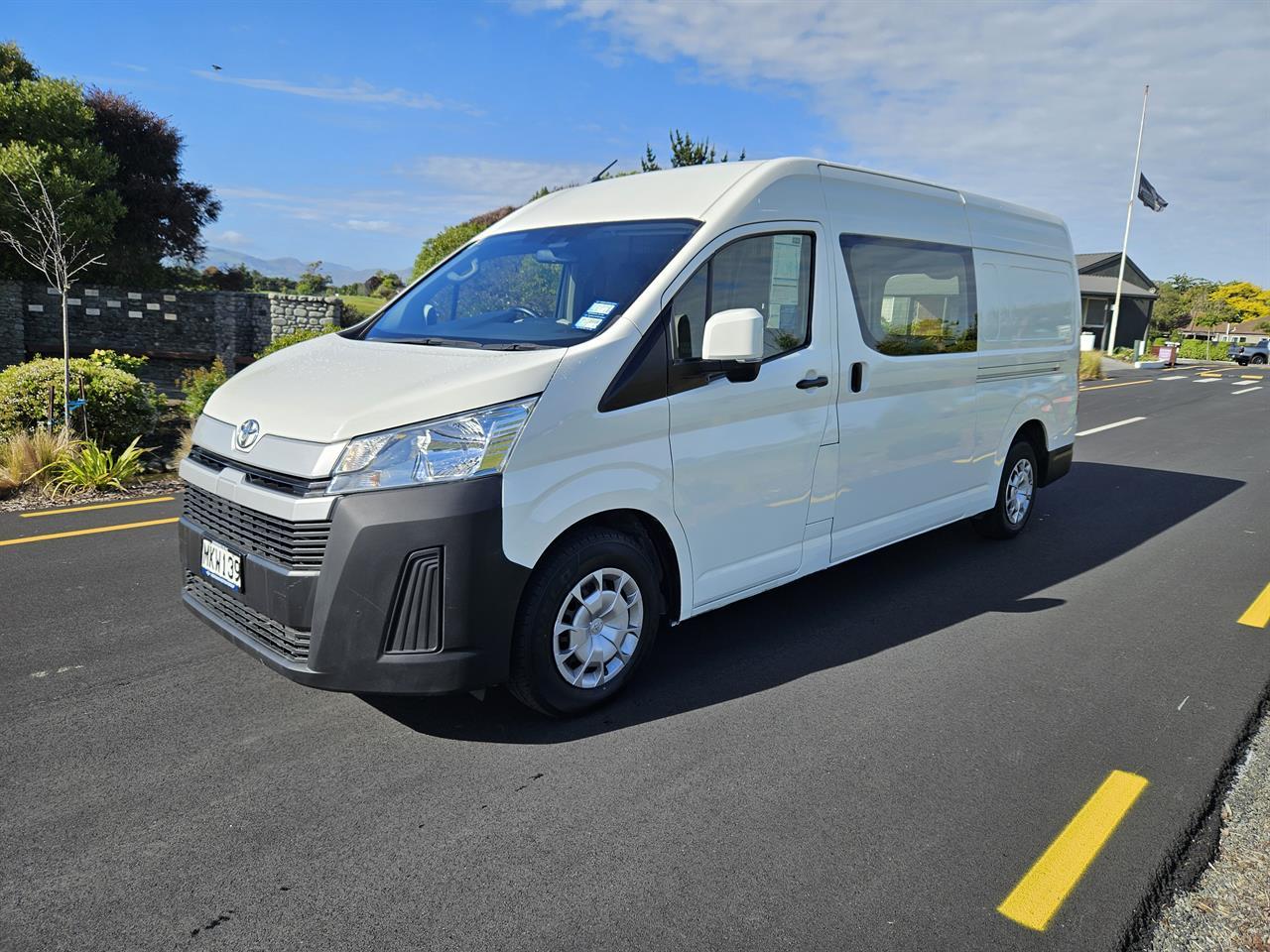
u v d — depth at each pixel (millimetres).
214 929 2318
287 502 3000
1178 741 3484
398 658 3029
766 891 2510
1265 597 5352
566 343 3439
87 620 4488
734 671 4051
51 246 9250
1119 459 10742
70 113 23703
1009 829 2846
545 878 2551
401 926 2342
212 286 37500
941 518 5480
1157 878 2617
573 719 3543
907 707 3732
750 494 3982
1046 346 6344
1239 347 52000
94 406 8812
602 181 4605
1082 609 5066
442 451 2998
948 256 5176
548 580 3266
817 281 4223
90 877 2518
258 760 3182
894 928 2367
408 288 4531
